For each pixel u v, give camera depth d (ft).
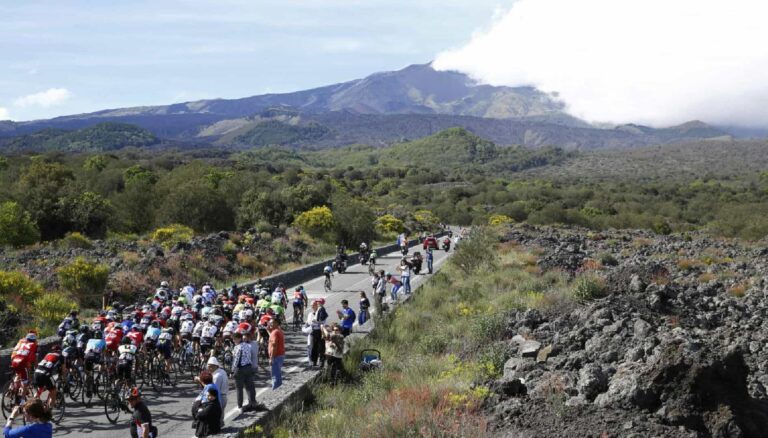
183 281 118.93
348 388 55.06
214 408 39.37
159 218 205.05
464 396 41.34
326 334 58.95
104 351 50.39
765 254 144.05
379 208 389.39
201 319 63.67
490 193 489.67
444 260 167.02
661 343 43.86
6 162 308.60
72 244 144.66
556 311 75.36
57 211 188.96
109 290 99.81
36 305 85.56
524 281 101.04
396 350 68.80
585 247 168.55
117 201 216.74
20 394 43.73
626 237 212.64
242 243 168.14
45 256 126.82
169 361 56.85
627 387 37.73
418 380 51.52
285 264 160.15
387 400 43.80
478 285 103.04
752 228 233.76
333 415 44.50
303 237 199.93
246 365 44.73
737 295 86.99
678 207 426.92
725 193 512.63
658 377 36.55
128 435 42.75
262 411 44.70
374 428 38.47
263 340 66.85
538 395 42.37
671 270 117.50
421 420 37.81
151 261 123.54
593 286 80.79
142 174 267.18
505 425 37.06
